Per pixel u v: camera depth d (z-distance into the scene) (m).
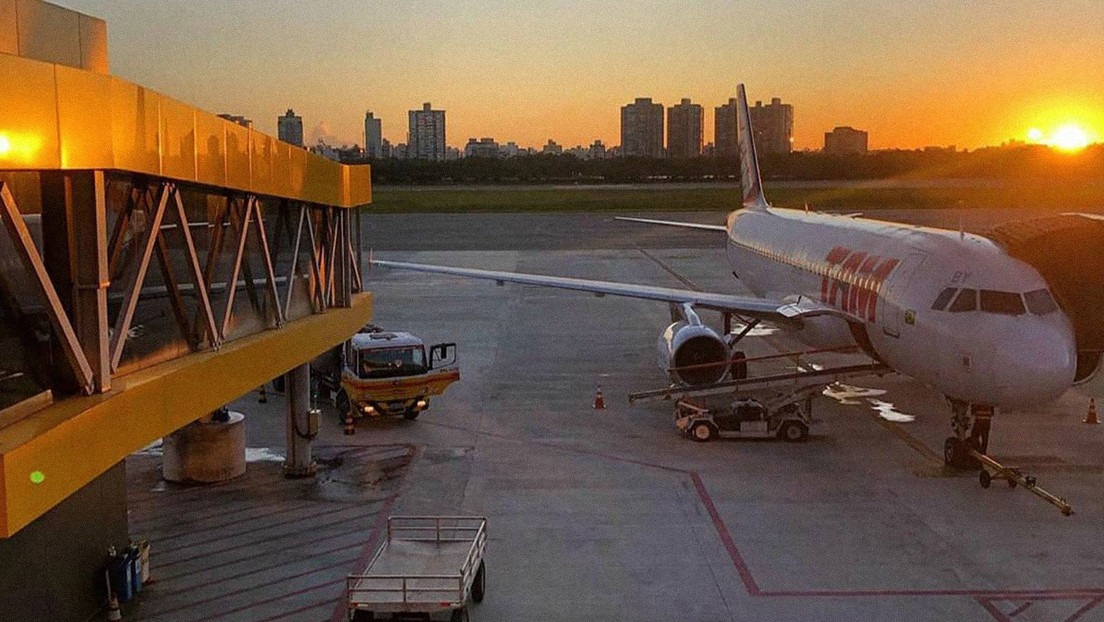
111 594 13.93
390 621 12.84
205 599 14.40
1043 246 20.58
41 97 8.59
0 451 8.07
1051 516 17.69
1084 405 25.94
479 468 20.83
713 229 47.97
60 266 10.15
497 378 30.11
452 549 14.39
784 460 21.33
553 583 14.87
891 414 25.34
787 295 30.86
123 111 10.01
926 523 17.36
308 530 17.17
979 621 13.58
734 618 13.66
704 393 23.92
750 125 43.38
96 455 9.72
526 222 103.38
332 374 26.73
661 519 17.66
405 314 42.94
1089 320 20.72
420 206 130.00
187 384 12.03
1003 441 22.56
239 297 15.27
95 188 10.04
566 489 19.38
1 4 10.33
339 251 20.16
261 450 22.38
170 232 12.99
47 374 10.15
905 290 20.92
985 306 18.69
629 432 23.77
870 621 13.57
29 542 12.43
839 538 16.66
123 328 10.85
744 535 16.83
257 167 14.29
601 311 43.91
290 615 13.84
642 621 13.56
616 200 135.62
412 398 24.33
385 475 20.36
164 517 17.88
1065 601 14.20
